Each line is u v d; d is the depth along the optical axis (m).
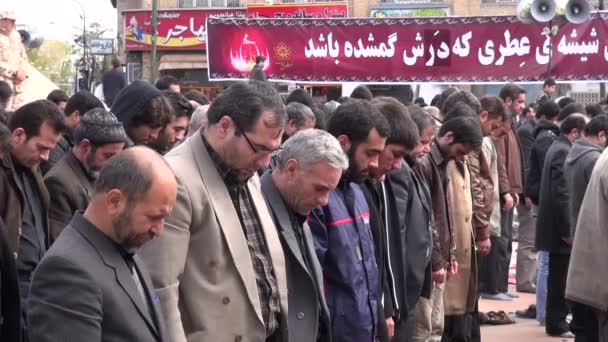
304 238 4.46
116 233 3.25
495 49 15.44
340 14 22.80
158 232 3.29
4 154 4.85
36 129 4.93
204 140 4.00
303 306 4.31
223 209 3.93
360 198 5.01
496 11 29.53
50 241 4.97
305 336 4.28
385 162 5.14
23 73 10.81
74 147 5.06
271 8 22.48
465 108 6.73
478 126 6.40
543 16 14.45
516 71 15.45
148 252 3.73
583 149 7.72
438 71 15.58
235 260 3.90
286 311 4.12
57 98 9.15
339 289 4.79
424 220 5.87
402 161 5.78
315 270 4.45
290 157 4.32
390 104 5.23
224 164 3.97
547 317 8.53
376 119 4.86
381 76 15.68
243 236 3.96
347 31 15.65
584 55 15.31
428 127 6.06
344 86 16.08
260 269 4.05
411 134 5.15
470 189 6.95
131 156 3.25
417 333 6.12
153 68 21.84
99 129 4.95
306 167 4.29
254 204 4.14
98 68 32.97
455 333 6.86
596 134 7.76
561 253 8.36
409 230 5.78
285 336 4.12
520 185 9.80
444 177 6.44
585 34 15.30
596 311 6.81
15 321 4.03
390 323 5.46
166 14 28.59
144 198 3.21
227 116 3.92
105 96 14.99
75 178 5.01
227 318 3.88
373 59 15.64
